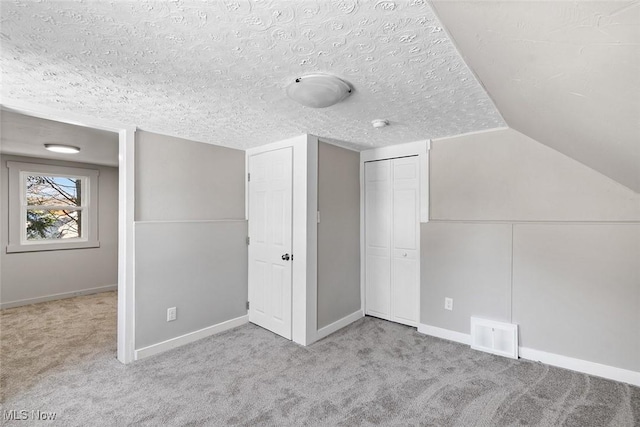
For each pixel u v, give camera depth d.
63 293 4.53
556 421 1.77
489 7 0.84
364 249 3.63
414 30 1.18
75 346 2.82
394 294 3.42
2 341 2.94
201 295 3.04
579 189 2.35
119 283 2.56
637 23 0.64
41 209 4.43
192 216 3.03
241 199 3.49
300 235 2.91
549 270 2.46
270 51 1.37
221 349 2.76
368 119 2.39
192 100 1.98
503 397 2.01
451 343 2.86
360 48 1.33
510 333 2.57
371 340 2.94
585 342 2.31
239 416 1.83
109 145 3.50
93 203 4.82
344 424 1.76
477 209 2.81
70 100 1.98
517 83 1.33
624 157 1.57
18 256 4.16
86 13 1.08
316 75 1.60
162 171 2.80
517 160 2.61
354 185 3.56
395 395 2.04
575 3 0.67
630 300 2.16
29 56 1.41
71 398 2.01
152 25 1.17
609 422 1.76
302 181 2.90
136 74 1.60
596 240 2.28
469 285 2.83
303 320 2.86
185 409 1.90
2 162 4.05
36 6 1.04
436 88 1.76
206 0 1.01
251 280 3.46
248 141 3.15
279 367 2.42
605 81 0.94
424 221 3.12
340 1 1.01
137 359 2.56
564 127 1.63
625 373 2.17
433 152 3.07
